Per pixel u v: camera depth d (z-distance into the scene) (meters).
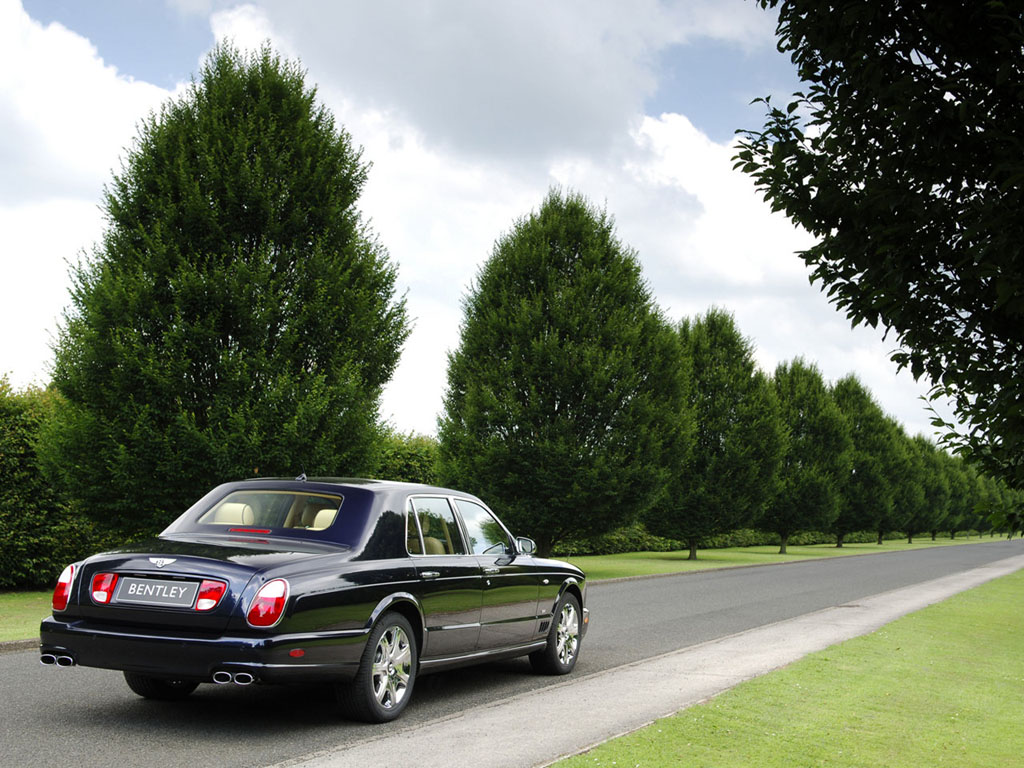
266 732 6.16
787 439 40.56
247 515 6.95
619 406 25.19
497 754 5.50
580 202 27.08
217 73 17.91
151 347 15.33
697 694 7.68
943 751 5.84
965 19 3.70
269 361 15.91
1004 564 36.91
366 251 18.09
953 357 4.03
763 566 32.94
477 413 25.36
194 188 16.09
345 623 6.20
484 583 7.78
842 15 3.93
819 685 8.06
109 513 15.55
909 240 3.86
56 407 15.70
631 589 20.56
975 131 3.66
